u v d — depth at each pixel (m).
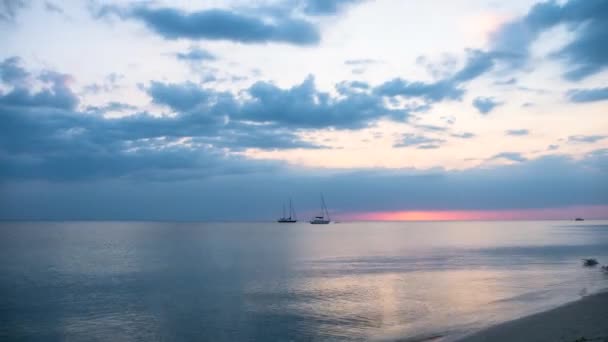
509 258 73.25
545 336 21.48
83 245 111.62
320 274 53.66
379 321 29.36
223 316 31.48
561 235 168.25
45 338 26.88
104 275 53.84
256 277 51.22
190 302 36.56
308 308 33.72
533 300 34.59
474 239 142.00
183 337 26.67
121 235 175.25
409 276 51.44
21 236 161.00
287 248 101.19
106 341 26.17
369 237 160.25
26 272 56.91
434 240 136.62
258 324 29.14
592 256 75.62
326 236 168.88
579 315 25.78
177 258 75.94
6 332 28.14
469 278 49.31
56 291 42.34
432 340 23.73
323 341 25.19
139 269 59.84
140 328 28.73
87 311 33.53
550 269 56.41
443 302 35.44
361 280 48.50
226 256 79.75
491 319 28.20
